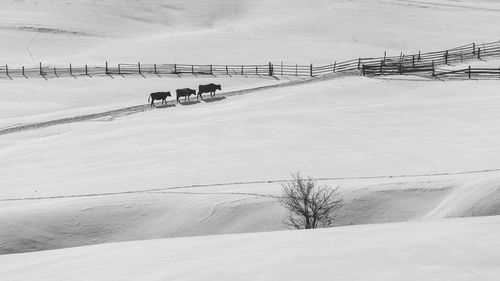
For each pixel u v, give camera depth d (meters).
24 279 11.98
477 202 24.09
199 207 27.42
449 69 67.94
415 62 74.12
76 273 11.92
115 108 60.62
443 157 38.03
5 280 12.12
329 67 77.25
